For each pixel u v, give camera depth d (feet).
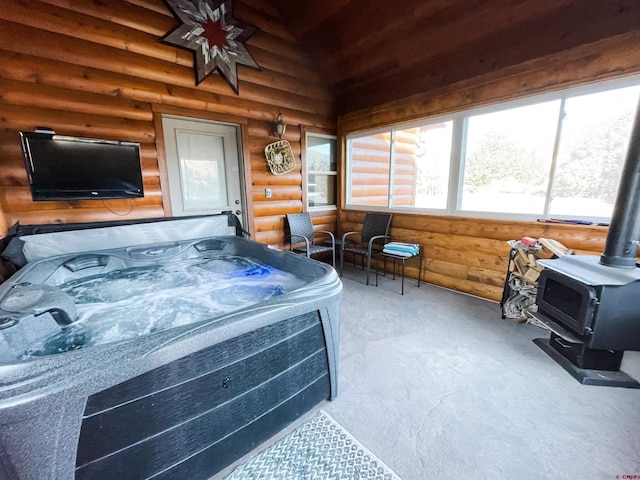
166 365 3.07
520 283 7.82
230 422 3.70
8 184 6.91
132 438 2.98
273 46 10.93
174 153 9.45
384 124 11.71
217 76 9.71
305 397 4.62
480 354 6.41
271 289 6.89
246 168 10.90
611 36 6.37
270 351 3.97
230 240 9.93
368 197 13.46
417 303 9.26
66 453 2.66
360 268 13.52
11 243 6.41
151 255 8.46
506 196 8.87
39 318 4.62
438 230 10.46
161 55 8.51
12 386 2.45
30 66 6.82
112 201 8.32
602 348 5.35
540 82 7.54
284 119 11.79
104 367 2.73
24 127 6.91
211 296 6.61
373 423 4.55
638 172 5.15
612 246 5.59
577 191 7.52
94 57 7.54
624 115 6.61
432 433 4.35
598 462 3.84
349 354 6.47
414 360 6.22
